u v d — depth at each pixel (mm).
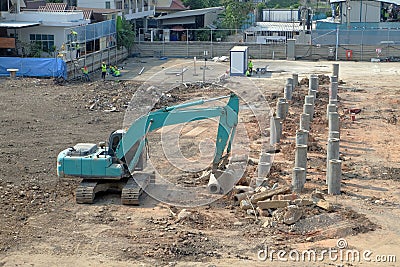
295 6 109750
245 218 19391
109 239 17922
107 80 50500
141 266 16203
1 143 29281
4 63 50094
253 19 88250
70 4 75375
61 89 44812
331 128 29094
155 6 86062
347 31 65750
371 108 39156
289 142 29047
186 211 19844
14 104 38750
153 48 68000
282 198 19969
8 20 55906
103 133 31906
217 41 72062
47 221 19328
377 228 18484
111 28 62969
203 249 17188
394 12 77562
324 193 21625
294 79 46469
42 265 16312
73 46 54625
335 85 39219
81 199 20781
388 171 24781
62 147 28906
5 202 20812
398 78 52656
